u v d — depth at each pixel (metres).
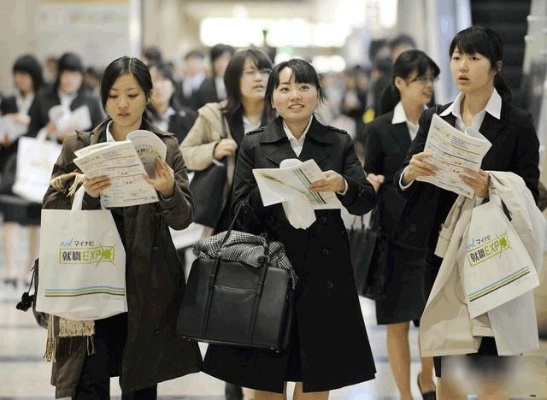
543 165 15.23
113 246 8.70
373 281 11.92
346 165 9.38
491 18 28.52
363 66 40.09
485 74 9.18
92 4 35.56
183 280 9.27
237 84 12.41
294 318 9.18
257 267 8.80
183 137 16.66
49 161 19.05
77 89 21.03
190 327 8.80
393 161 12.20
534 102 19.70
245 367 9.12
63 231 8.61
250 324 8.66
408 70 12.10
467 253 8.98
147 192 8.55
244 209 9.30
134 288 8.91
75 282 8.56
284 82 9.20
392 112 12.43
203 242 9.12
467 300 8.95
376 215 12.12
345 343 9.23
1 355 15.25
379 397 13.04
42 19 35.75
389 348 12.38
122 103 8.84
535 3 20.41
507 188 8.82
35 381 13.63
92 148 8.26
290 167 8.62
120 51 35.62
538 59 19.69
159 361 9.00
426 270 9.77
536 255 8.88
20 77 22.16
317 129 9.37
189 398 13.01
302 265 9.20
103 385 8.98
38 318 9.31
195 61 30.45
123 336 9.17
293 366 9.24
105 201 8.66
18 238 28.95
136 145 8.39
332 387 9.12
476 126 9.39
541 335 14.59
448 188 9.02
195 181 12.39
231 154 12.23
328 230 9.28
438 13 28.36
